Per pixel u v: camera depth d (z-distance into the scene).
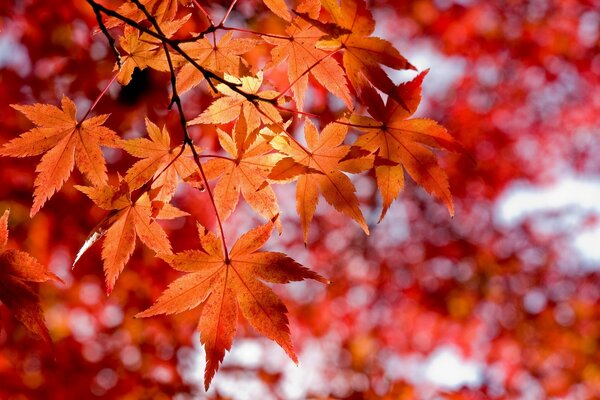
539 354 8.23
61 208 5.32
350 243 8.33
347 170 1.97
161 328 6.07
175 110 4.99
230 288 1.96
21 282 1.75
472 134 8.04
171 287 1.93
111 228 2.01
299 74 2.10
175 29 2.16
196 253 1.94
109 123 4.98
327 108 5.54
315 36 2.02
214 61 2.18
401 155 1.96
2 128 5.03
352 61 1.88
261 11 4.63
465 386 7.26
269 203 2.10
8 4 4.73
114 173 5.11
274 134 1.97
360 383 7.69
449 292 8.16
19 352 5.46
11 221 5.34
